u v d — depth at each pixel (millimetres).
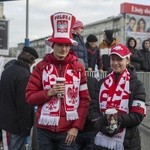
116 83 4164
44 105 4176
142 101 4098
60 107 4145
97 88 4301
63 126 4160
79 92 4270
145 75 9133
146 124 7840
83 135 5039
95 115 4223
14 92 5809
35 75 4250
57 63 4191
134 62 9250
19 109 5750
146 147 7789
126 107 4117
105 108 4172
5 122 5902
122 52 4125
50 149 4223
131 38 9414
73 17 4164
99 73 8383
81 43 7996
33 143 6430
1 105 5961
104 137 4156
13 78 5797
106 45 8992
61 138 4184
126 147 4133
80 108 4238
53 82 4156
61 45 4125
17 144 5914
